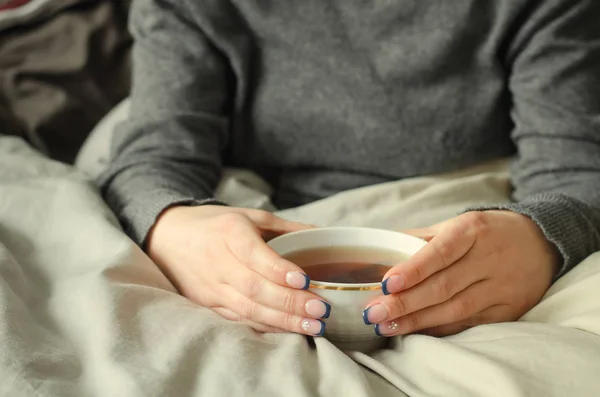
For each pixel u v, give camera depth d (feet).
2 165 3.35
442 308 2.44
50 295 2.57
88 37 4.32
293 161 3.51
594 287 2.49
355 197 3.19
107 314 2.34
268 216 2.73
